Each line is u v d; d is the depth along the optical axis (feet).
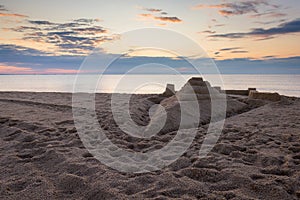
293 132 14.71
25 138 13.60
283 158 10.48
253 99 27.30
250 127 16.24
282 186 8.07
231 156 10.95
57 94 35.70
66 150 11.51
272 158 10.31
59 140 13.39
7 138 13.88
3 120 17.46
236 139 13.73
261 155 10.69
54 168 9.79
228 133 14.83
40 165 10.12
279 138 13.55
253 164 10.11
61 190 8.12
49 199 7.54
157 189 7.93
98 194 7.66
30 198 7.59
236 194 7.57
